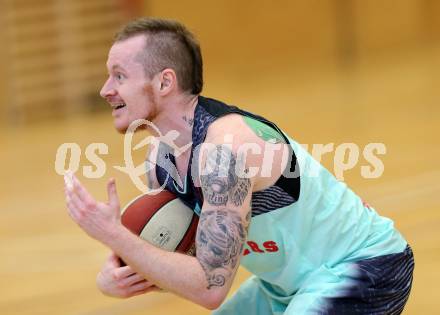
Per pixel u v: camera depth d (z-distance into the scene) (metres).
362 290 7.71
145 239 7.80
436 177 20.12
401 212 17.31
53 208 21.75
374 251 7.96
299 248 7.80
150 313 12.67
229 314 8.88
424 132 26.62
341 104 34.38
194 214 8.04
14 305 13.95
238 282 13.89
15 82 42.97
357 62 46.94
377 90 37.22
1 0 42.94
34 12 43.38
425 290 12.66
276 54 49.78
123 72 7.57
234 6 49.16
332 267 7.87
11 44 43.03
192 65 7.62
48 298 14.16
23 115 42.97
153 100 7.57
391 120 29.38
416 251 14.68
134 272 7.71
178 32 7.63
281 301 8.38
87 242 17.95
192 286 7.19
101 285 7.88
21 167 28.44
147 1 46.91
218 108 7.57
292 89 39.94
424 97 33.97
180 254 7.32
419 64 43.78
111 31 44.84
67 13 43.84
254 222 7.67
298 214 7.71
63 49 43.75
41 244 18.02
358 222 8.03
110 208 7.22
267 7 49.66
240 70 47.31
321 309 7.62
